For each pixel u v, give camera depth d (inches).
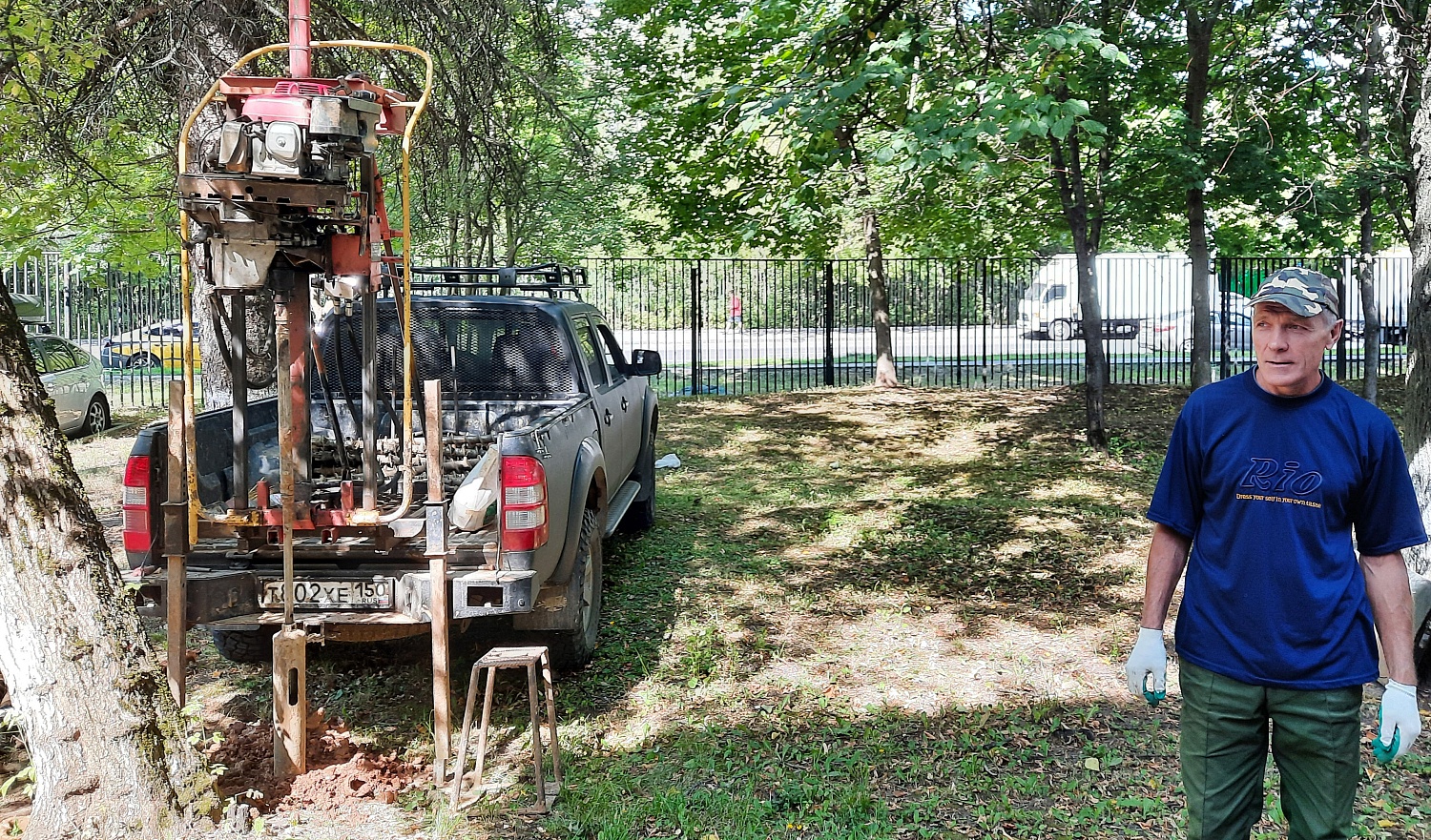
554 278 290.7
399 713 202.5
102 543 137.9
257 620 176.7
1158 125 471.2
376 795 165.5
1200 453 115.6
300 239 164.1
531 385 260.2
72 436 557.0
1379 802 158.4
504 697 209.2
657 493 413.1
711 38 549.6
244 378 177.9
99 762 131.2
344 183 159.3
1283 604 110.4
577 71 604.4
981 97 301.9
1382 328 891.4
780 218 546.0
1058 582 285.0
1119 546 321.1
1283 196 469.4
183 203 155.7
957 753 181.9
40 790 131.3
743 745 187.0
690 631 247.0
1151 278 1047.0
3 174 345.4
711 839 152.2
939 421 580.7
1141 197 466.9
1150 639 118.4
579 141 486.3
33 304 674.2
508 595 176.2
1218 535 114.2
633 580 290.5
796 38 414.6
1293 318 109.7
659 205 589.0
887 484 429.1
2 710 173.6
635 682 217.6
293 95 154.9
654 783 171.6
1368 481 110.4
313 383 248.2
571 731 192.2
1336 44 408.8
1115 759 176.4
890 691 211.2
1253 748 115.0
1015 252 706.8
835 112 305.3
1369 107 445.4
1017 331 809.5
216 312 172.6
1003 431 546.6
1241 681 112.0
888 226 646.5
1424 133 235.3
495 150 426.0
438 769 167.6
